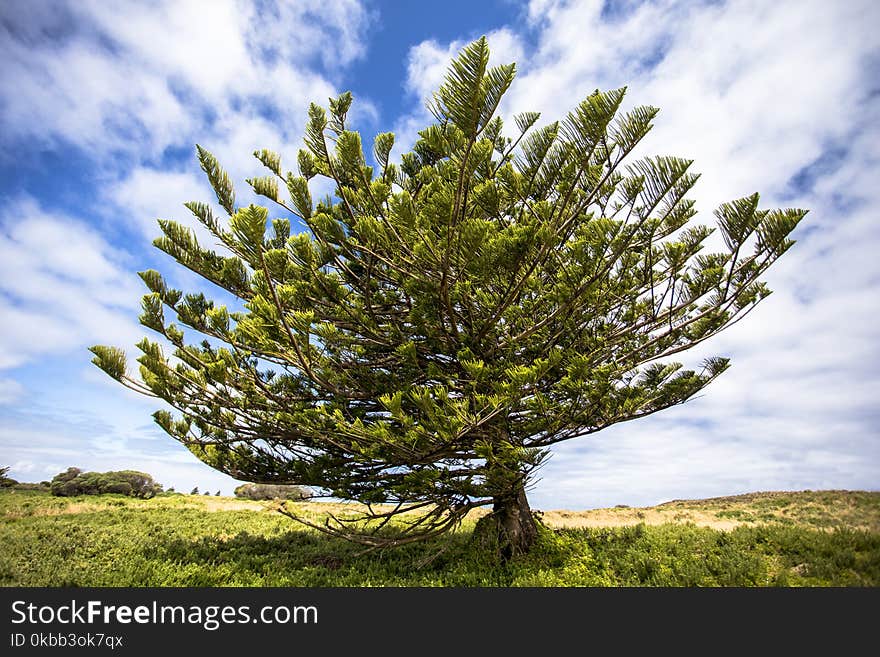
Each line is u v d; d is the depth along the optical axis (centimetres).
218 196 795
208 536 976
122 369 776
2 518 1143
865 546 632
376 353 874
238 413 828
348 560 843
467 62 441
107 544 855
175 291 855
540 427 720
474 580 674
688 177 753
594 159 652
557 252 729
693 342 910
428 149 930
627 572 656
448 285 661
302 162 831
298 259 727
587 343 807
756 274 755
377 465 785
